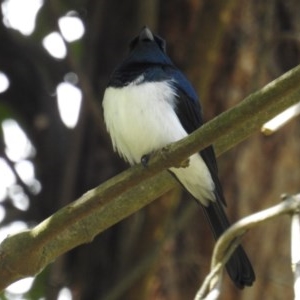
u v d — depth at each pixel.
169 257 11.94
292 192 12.30
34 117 13.62
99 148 12.52
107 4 12.90
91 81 12.84
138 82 9.70
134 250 11.22
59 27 11.77
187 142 7.70
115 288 11.10
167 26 12.34
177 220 11.34
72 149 12.35
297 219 7.75
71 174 12.33
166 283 11.88
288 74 7.48
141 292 11.07
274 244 12.11
